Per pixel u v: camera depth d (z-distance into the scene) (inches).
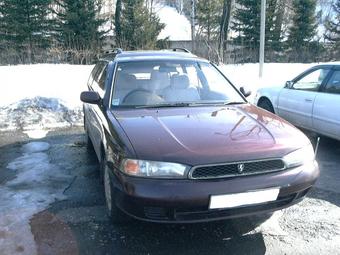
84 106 267.4
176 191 124.0
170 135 138.4
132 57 202.5
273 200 132.6
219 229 149.5
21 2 1019.3
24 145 267.7
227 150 130.0
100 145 176.7
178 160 126.0
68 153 248.1
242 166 128.6
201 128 144.9
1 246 139.0
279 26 1201.4
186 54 218.7
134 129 144.3
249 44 1139.9
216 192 124.9
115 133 145.2
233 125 149.6
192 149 129.5
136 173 128.0
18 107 350.3
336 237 144.4
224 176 127.5
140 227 151.0
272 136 142.1
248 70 668.1
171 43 1353.3
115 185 135.0
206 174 126.6
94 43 968.9
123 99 177.8
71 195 182.4
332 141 274.8
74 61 837.2
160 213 128.2
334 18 1392.7
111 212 148.8
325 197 180.7
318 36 1264.8
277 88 305.6
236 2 1214.3
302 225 153.1
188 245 139.2
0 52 910.4
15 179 203.6
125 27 1137.4
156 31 1200.8
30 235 146.3
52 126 319.0
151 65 195.8
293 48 1186.6
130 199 128.5
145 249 136.8
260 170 131.7
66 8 1071.6
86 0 1071.0
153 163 126.8
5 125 317.7
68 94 407.5
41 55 890.1
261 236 144.9
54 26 1070.4
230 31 1266.0
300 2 1205.1
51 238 144.2
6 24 1030.4
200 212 127.6
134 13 1140.5
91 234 146.6
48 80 502.3
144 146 131.6
